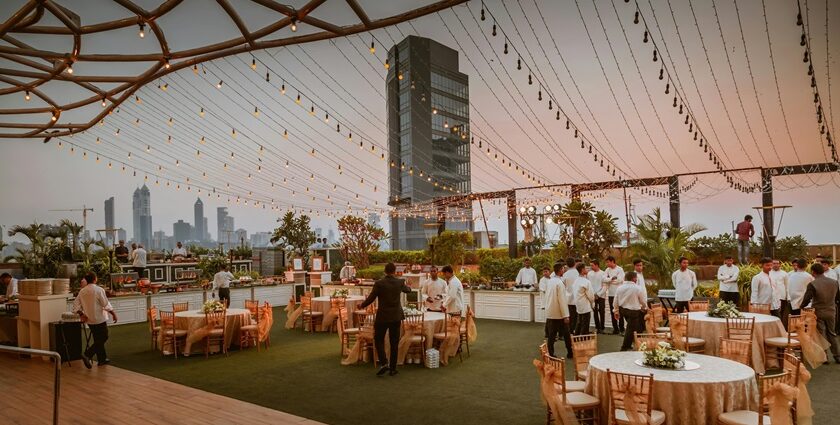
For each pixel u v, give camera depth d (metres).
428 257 21.80
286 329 13.91
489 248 23.83
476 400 6.91
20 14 7.40
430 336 9.12
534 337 11.70
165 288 16.84
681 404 4.83
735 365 5.54
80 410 6.80
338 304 13.02
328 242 28.55
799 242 18.00
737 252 19.03
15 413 6.70
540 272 16.28
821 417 5.95
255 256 25.48
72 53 8.88
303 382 8.10
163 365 9.69
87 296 9.55
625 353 6.13
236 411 6.66
